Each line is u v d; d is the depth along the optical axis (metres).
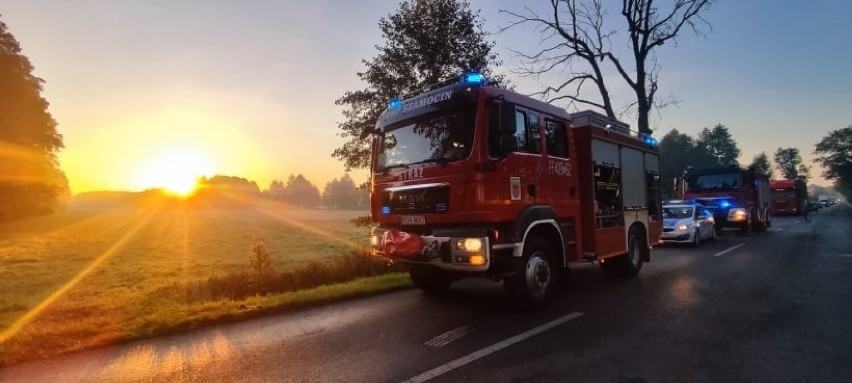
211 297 9.05
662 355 4.78
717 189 22.44
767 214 25.30
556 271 7.41
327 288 8.42
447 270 6.65
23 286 13.79
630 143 9.91
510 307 6.96
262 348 5.21
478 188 6.14
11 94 52.00
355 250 12.61
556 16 20.39
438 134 6.73
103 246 29.27
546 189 7.30
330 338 5.57
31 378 4.40
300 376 4.36
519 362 4.62
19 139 52.69
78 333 5.68
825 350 4.88
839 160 90.25
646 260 10.30
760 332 5.55
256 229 49.31
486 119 6.33
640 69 20.42
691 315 6.41
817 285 8.46
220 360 4.84
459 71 12.72
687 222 16.09
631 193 9.83
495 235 6.23
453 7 12.72
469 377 4.25
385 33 12.82
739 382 4.08
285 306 7.08
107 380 4.34
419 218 6.75
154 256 22.88
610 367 4.45
